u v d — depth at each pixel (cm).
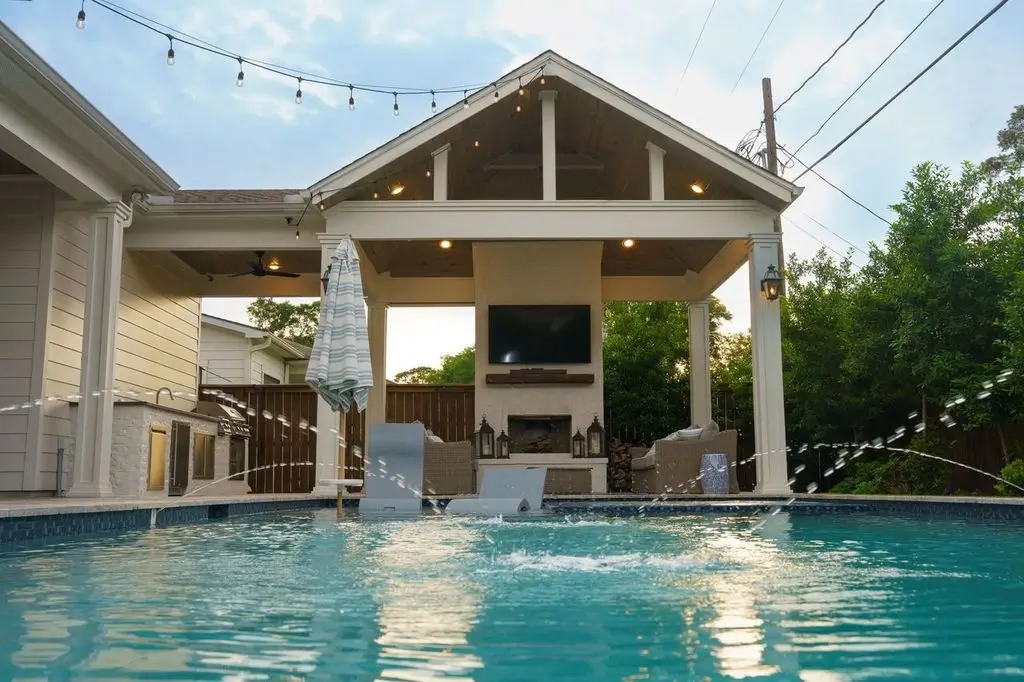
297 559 410
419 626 239
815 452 1335
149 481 991
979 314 925
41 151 780
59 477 941
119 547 477
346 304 838
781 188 1031
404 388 1488
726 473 1069
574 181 1323
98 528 595
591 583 324
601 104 1077
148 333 1259
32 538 524
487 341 1290
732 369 1730
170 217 1091
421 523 682
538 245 1309
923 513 787
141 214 1081
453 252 1374
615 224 1064
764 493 1009
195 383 1459
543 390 1280
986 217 1020
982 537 534
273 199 1120
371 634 229
